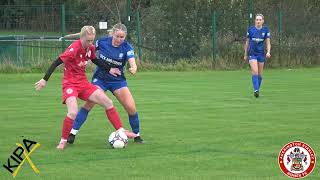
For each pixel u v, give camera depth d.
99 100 20.45
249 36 37.19
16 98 35.75
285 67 63.69
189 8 61.06
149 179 15.74
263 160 17.98
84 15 59.97
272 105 31.84
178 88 42.03
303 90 40.38
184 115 28.06
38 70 54.62
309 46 65.56
